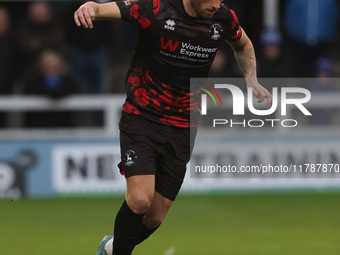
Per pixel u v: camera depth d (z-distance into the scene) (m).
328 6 39.00
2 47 36.28
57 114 36.62
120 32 39.59
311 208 32.72
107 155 36.19
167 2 17.27
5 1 38.38
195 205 33.56
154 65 17.50
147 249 23.97
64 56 36.84
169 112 17.83
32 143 35.88
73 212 31.95
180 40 17.31
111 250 18.55
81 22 16.72
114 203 34.41
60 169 36.00
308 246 24.53
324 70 37.72
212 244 24.91
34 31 36.31
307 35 39.00
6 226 28.64
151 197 17.31
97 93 37.72
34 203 34.41
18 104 35.81
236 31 18.08
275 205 33.53
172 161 18.09
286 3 41.09
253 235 26.61
